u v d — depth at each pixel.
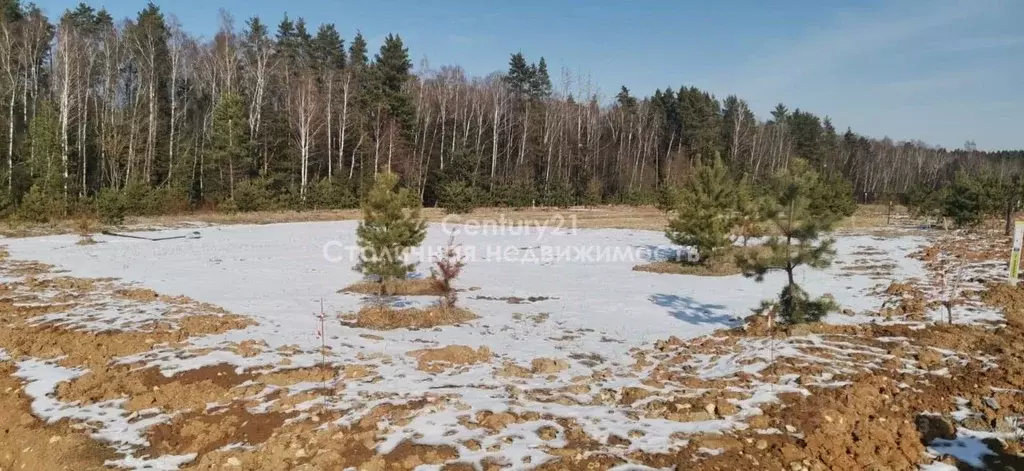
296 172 48.69
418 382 7.93
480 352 9.30
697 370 8.59
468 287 15.54
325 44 62.03
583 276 17.44
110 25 47.47
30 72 41.75
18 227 26.55
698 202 18.70
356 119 50.38
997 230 25.44
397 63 51.75
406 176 49.53
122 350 9.16
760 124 82.75
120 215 27.58
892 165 87.88
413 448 6.00
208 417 6.90
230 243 24.25
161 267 17.77
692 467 5.65
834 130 92.75
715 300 13.86
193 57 49.44
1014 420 6.75
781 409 6.98
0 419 7.09
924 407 7.15
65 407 7.28
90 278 15.58
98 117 43.25
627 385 7.88
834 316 11.45
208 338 9.87
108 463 6.00
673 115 74.50
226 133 40.53
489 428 6.47
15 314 11.48
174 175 41.56
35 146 32.78
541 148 58.94
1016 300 11.92
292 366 8.47
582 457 5.83
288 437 6.29
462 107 60.69
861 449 6.10
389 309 12.20
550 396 7.47
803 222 9.84
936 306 11.83
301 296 13.94
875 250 20.70
